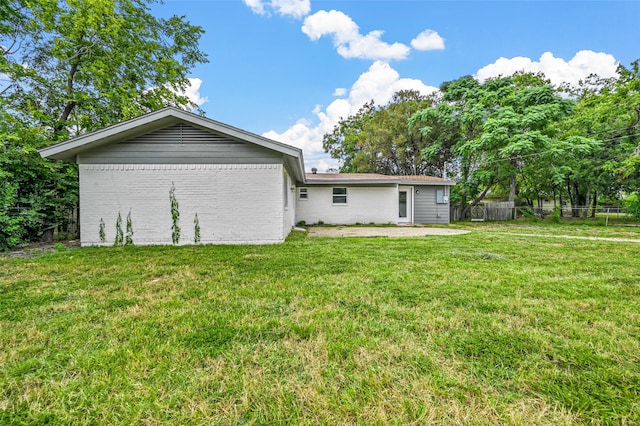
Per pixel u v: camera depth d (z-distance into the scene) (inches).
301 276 155.0
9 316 103.4
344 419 55.6
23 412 57.7
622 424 53.7
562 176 597.6
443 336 86.5
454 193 703.1
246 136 265.7
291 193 424.8
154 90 481.7
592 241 288.8
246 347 81.0
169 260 197.3
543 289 130.5
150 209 271.9
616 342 82.4
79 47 387.9
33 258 209.3
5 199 247.6
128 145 269.6
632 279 146.6
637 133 577.9
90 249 245.8
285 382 66.2
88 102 401.1
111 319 100.6
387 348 80.0
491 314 102.7
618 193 697.0
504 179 706.8
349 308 109.5
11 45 359.3
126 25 412.5
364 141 931.3
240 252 226.7
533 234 362.3
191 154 273.9
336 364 72.8
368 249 237.0
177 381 66.7
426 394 61.7
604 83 721.6
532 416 55.5
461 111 685.9
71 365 72.7
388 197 534.6
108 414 57.1
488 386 64.1
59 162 309.1
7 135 274.5
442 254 214.1
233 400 60.8
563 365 71.9
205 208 276.1
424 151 743.7
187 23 497.4
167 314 104.7
